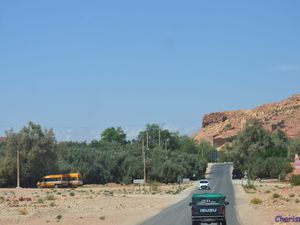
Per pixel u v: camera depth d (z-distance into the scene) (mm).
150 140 187000
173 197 70250
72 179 107188
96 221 37312
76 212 45969
